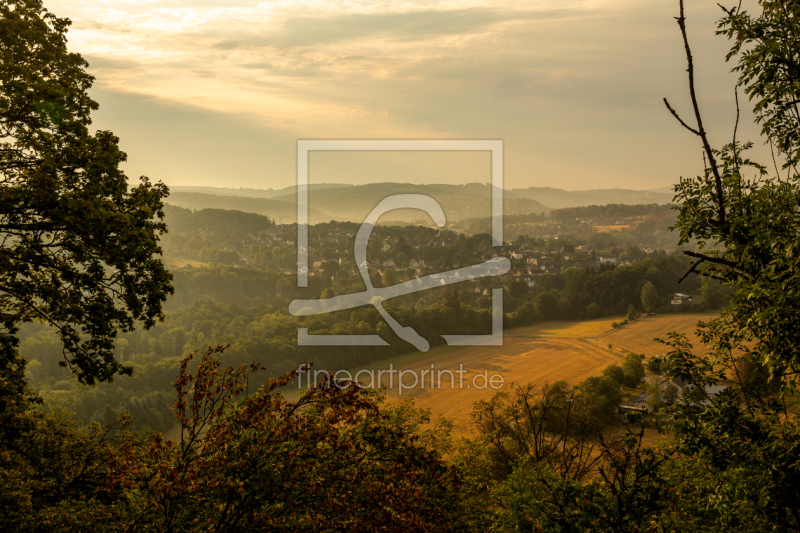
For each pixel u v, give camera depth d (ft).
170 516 22.88
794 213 29.07
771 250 28.89
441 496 37.27
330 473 23.68
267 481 22.03
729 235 29.91
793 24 29.45
